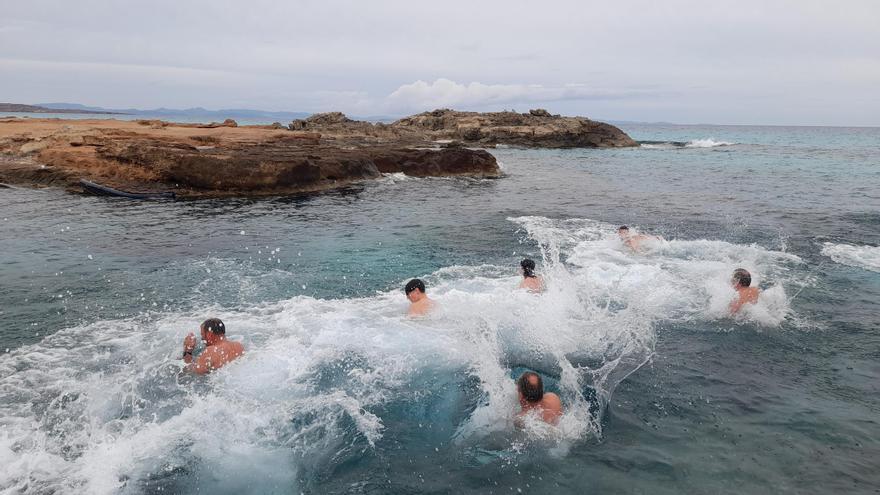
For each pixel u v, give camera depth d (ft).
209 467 13.71
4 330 22.26
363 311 24.68
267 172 62.64
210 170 60.29
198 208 52.03
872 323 23.84
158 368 18.93
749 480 13.17
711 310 24.93
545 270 31.71
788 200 63.26
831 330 23.03
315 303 26.07
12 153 69.15
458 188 73.41
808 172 99.14
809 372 19.29
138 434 15.01
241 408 16.42
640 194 68.95
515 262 34.50
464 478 13.47
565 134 192.24
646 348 21.15
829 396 17.53
